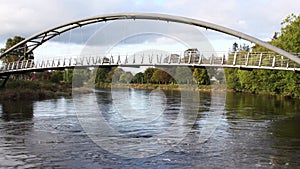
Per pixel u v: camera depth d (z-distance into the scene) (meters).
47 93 44.69
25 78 67.00
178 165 12.29
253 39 28.22
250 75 56.38
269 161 12.94
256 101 40.75
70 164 12.32
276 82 48.94
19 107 30.95
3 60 69.44
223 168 12.00
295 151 14.48
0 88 44.81
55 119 22.86
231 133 18.34
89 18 39.19
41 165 12.21
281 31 45.94
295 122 22.55
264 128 20.09
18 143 15.47
